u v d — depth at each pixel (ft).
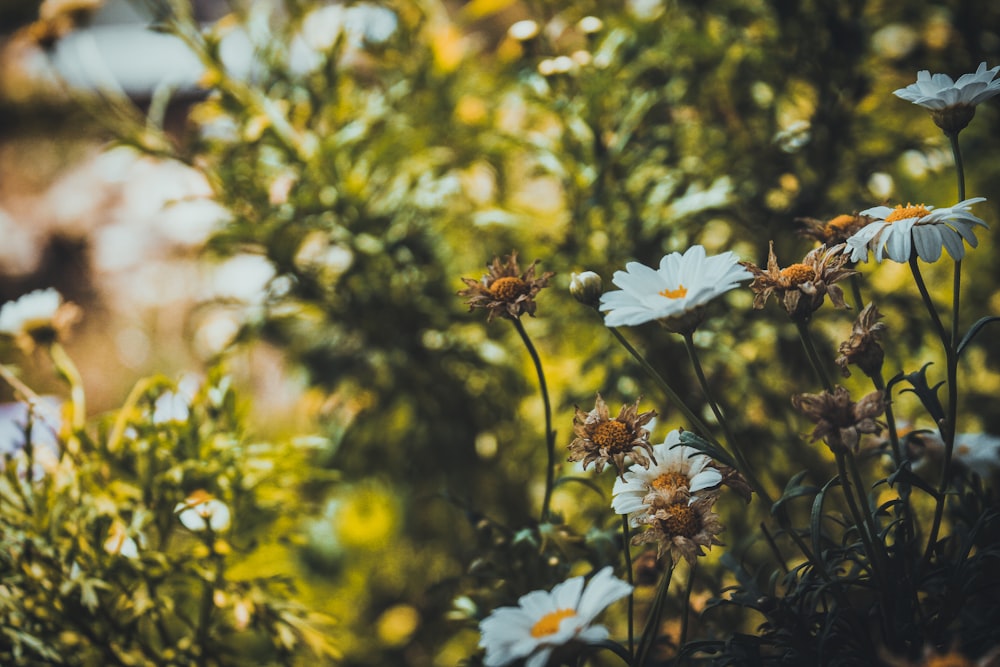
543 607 1.42
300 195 2.45
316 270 2.63
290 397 3.50
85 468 2.02
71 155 5.56
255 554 2.25
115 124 2.68
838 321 2.26
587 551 1.72
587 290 1.56
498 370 2.61
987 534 1.65
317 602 2.90
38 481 2.02
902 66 2.38
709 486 1.49
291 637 2.02
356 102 2.64
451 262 2.69
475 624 1.81
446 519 2.86
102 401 4.19
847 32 2.24
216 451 2.05
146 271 4.12
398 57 2.65
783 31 2.29
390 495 3.10
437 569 2.95
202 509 1.96
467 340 2.60
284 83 2.59
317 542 3.10
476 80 2.82
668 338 2.32
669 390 1.54
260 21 2.61
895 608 1.52
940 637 1.53
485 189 2.76
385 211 2.59
